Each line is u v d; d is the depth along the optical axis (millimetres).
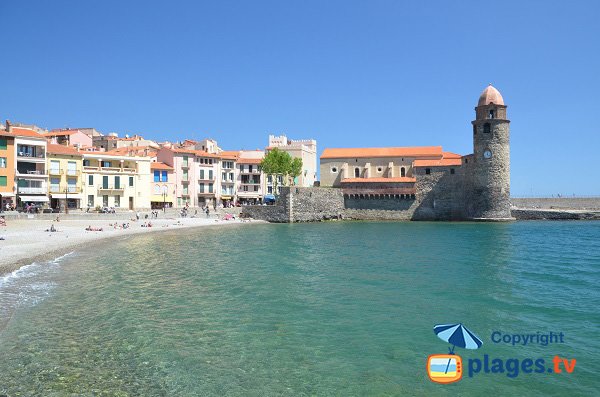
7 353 15320
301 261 38594
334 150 123062
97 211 82125
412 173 113062
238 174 122750
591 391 13648
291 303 23297
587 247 51781
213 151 124438
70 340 16781
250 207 100750
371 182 109188
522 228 82438
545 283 29484
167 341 17047
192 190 109562
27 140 76375
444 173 103875
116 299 23281
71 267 32656
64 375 13742
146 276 30078
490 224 93062
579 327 19719
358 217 110000
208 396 12773
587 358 16188
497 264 37969
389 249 48562
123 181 92312
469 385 13953
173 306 22234
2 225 57875
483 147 98875
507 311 22250
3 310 20469
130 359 15172
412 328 19250
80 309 21094
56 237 49594
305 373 14500
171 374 14109
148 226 71312
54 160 81125
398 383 13945
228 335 17953
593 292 26766
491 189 98375
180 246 48875
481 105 100000
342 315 21094
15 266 31062
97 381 13422
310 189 102438
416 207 105750
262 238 60250
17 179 74688
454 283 29219
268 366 14969
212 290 26156
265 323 19656
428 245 53062
